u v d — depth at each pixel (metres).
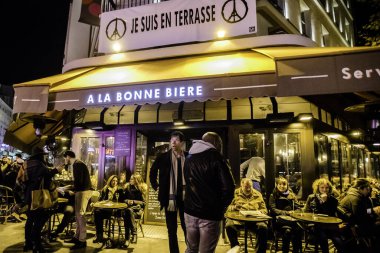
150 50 7.46
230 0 6.95
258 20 8.20
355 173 11.16
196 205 3.36
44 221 5.43
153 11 7.65
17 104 5.71
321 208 5.56
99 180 8.48
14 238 6.45
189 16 7.28
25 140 9.04
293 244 5.23
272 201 6.06
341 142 9.73
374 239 4.85
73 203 6.89
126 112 8.63
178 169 4.42
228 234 5.34
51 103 5.64
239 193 5.92
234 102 7.71
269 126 7.38
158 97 4.93
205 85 4.66
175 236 4.33
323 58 4.05
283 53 5.24
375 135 6.22
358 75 3.88
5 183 9.22
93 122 8.36
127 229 6.16
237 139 7.53
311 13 12.14
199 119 7.88
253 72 4.45
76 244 5.79
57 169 5.75
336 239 4.94
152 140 8.59
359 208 4.92
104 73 6.92
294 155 7.19
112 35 7.99
